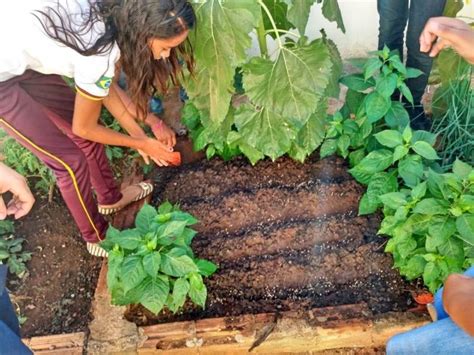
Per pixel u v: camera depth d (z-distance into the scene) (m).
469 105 2.64
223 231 2.73
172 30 1.87
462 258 2.25
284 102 2.41
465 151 2.70
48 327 2.54
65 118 2.35
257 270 2.61
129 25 1.86
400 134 2.45
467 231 2.17
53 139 2.22
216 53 2.23
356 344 2.42
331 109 3.09
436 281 2.36
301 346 2.41
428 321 2.39
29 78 2.16
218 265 2.63
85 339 2.43
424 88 2.84
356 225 2.69
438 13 2.53
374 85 2.60
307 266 2.61
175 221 2.29
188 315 2.49
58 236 2.83
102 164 2.58
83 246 2.79
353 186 2.80
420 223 2.30
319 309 2.45
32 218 2.89
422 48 2.15
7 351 1.62
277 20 2.70
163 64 2.13
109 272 2.29
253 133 2.59
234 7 2.14
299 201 2.78
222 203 2.81
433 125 2.83
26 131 2.17
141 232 2.36
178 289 2.26
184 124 2.98
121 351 2.40
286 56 2.40
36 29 1.90
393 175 2.54
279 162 2.90
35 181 3.00
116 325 2.46
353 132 2.69
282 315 2.44
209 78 2.38
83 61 1.91
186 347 2.38
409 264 2.38
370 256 2.61
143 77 2.03
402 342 1.75
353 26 3.20
